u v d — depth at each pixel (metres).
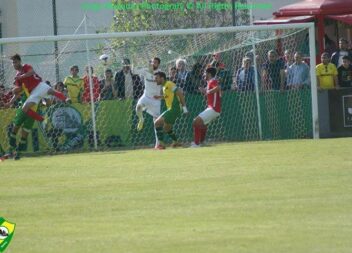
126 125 63.41
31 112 55.41
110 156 53.88
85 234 28.70
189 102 64.12
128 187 38.81
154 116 61.28
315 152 50.09
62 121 62.00
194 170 43.78
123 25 89.56
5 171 47.44
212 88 59.88
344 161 45.06
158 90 61.12
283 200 33.56
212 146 58.34
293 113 66.12
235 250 25.38
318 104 65.56
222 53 67.94
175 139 60.28
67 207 34.19
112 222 30.66
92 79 62.97
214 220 30.16
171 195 35.94
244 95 65.31
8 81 64.19
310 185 37.06
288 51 68.75
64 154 58.94
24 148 59.94
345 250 25.08
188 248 25.89
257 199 34.03
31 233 29.17
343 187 36.25
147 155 53.28
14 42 60.31
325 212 30.88
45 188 39.72
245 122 65.31
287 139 64.06
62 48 74.19
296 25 65.00
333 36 78.94
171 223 29.94
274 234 27.41
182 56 68.00
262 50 68.56
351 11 77.88
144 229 29.09
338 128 65.50
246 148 54.81
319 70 67.06
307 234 27.28
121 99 63.31
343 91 65.31
